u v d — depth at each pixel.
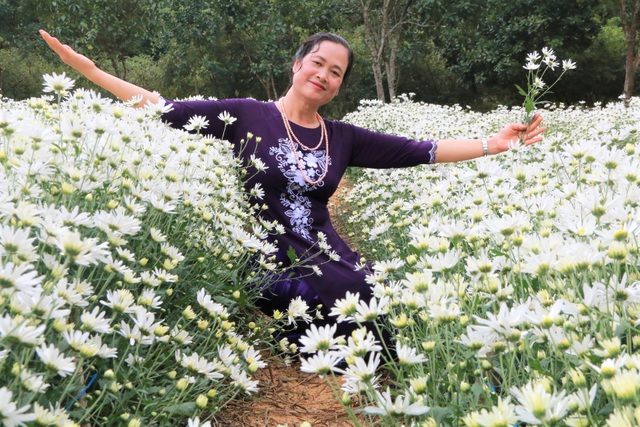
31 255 1.69
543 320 1.61
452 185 3.92
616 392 1.19
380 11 21.06
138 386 2.18
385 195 5.02
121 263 2.14
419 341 2.27
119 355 2.15
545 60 3.92
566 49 25.58
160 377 2.49
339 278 3.50
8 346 1.48
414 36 24.45
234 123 3.88
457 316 1.90
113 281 2.40
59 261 1.88
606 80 27.39
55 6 18.09
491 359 1.91
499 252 2.15
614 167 2.37
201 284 3.00
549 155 3.33
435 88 28.75
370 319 1.79
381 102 12.41
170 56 25.11
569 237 2.13
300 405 2.97
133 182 2.79
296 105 3.87
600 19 25.72
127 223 2.16
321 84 3.77
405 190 4.94
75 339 1.70
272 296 3.58
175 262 2.57
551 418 1.22
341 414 2.87
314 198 3.84
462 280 2.17
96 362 1.92
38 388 1.50
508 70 24.64
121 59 20.64
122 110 2.96
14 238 1.67
